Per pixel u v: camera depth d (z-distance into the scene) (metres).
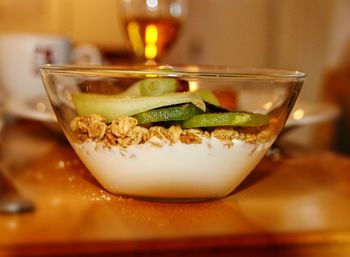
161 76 0.28
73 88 0.30
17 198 0.32
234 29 1.31
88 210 0.31
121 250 0.27
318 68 1.19
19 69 0.71
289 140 0.64
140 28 0.59
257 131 0.29
